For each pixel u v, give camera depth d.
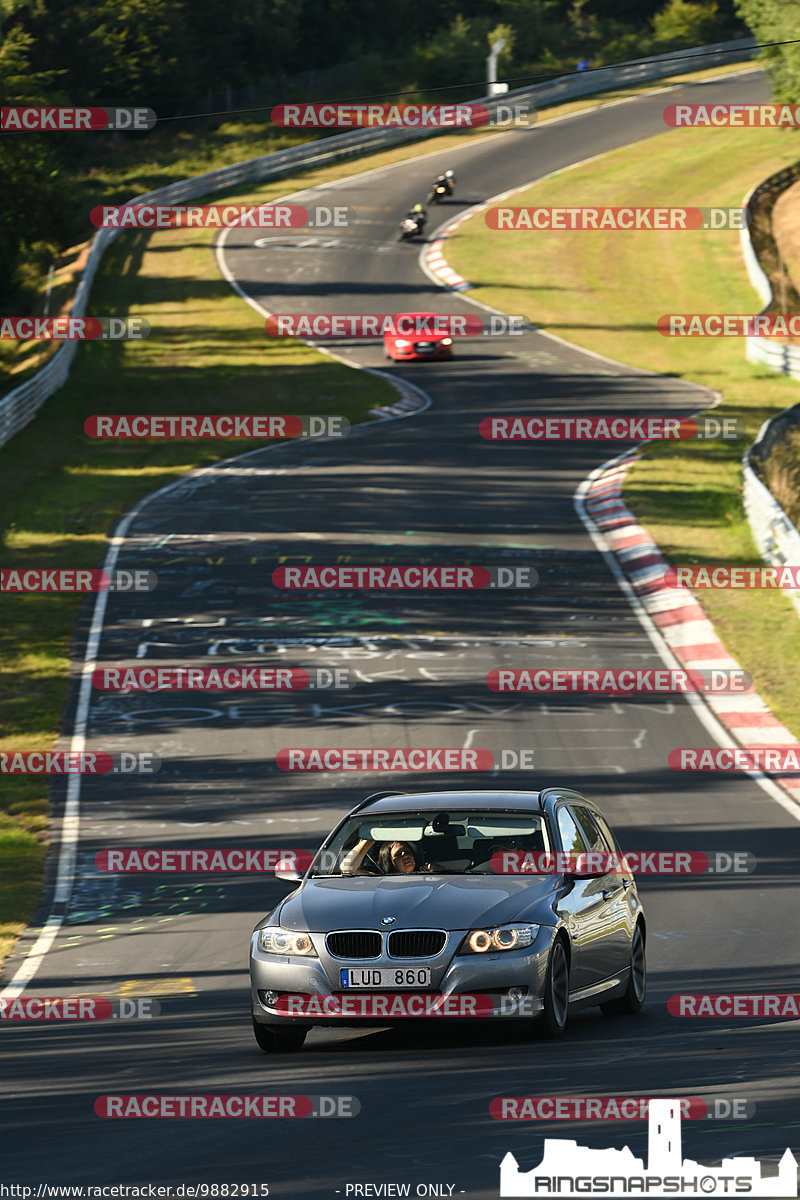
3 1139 28.48
